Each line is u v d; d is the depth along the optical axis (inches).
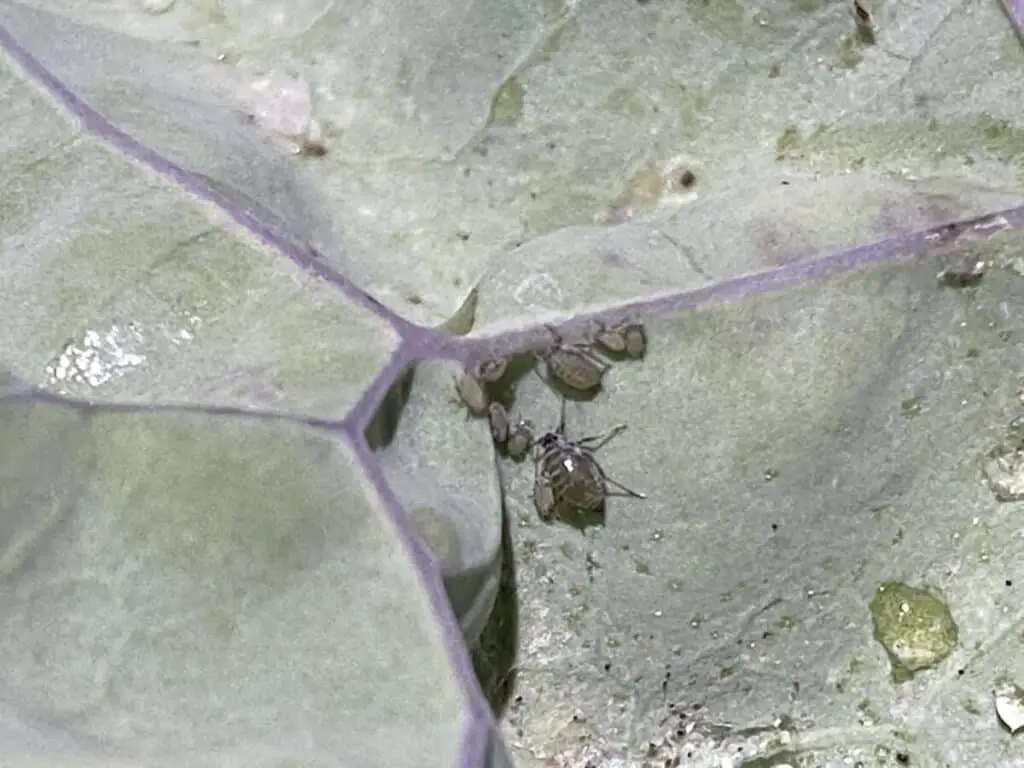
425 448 1.8
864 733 1.9
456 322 1.9
